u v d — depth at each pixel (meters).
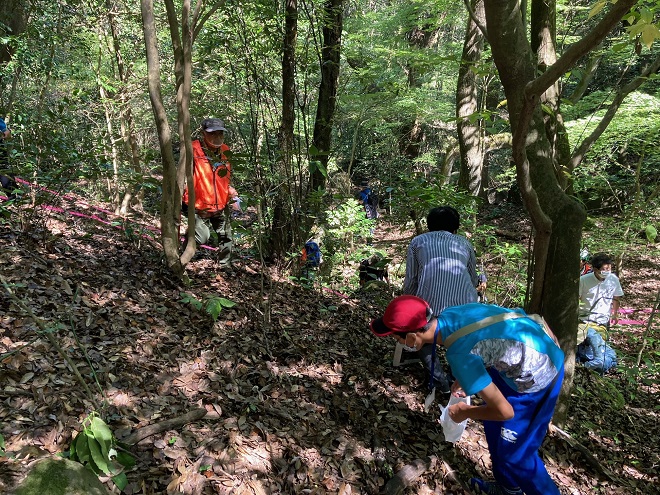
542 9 4.16
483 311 2.50
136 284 4.09
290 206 5.62
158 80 3.96
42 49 7.45
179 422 2.71
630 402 5.14
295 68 5.88
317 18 6.02
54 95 8.86
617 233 7.47
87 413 2.56
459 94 8.41
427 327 2.47
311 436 3.04
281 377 3.54
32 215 4.38
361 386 3.76
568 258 3.61
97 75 7.58
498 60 2.92
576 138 7.48
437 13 10.92
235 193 4.97
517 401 2.56
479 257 5.56
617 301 5.62
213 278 4.87
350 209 6.47
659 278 10.80
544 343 2.47
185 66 3.94
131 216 7.02
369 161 13.88
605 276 5.52
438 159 16.73
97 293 3.74
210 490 2.40
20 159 4.37
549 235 3.37
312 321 4.69
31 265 3.73
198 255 5.48
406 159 13.43
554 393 2.56
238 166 3.89
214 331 3.80
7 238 4.13
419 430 3.47
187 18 3.87
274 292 5.00
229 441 2.71
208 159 4.38
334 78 6.29
